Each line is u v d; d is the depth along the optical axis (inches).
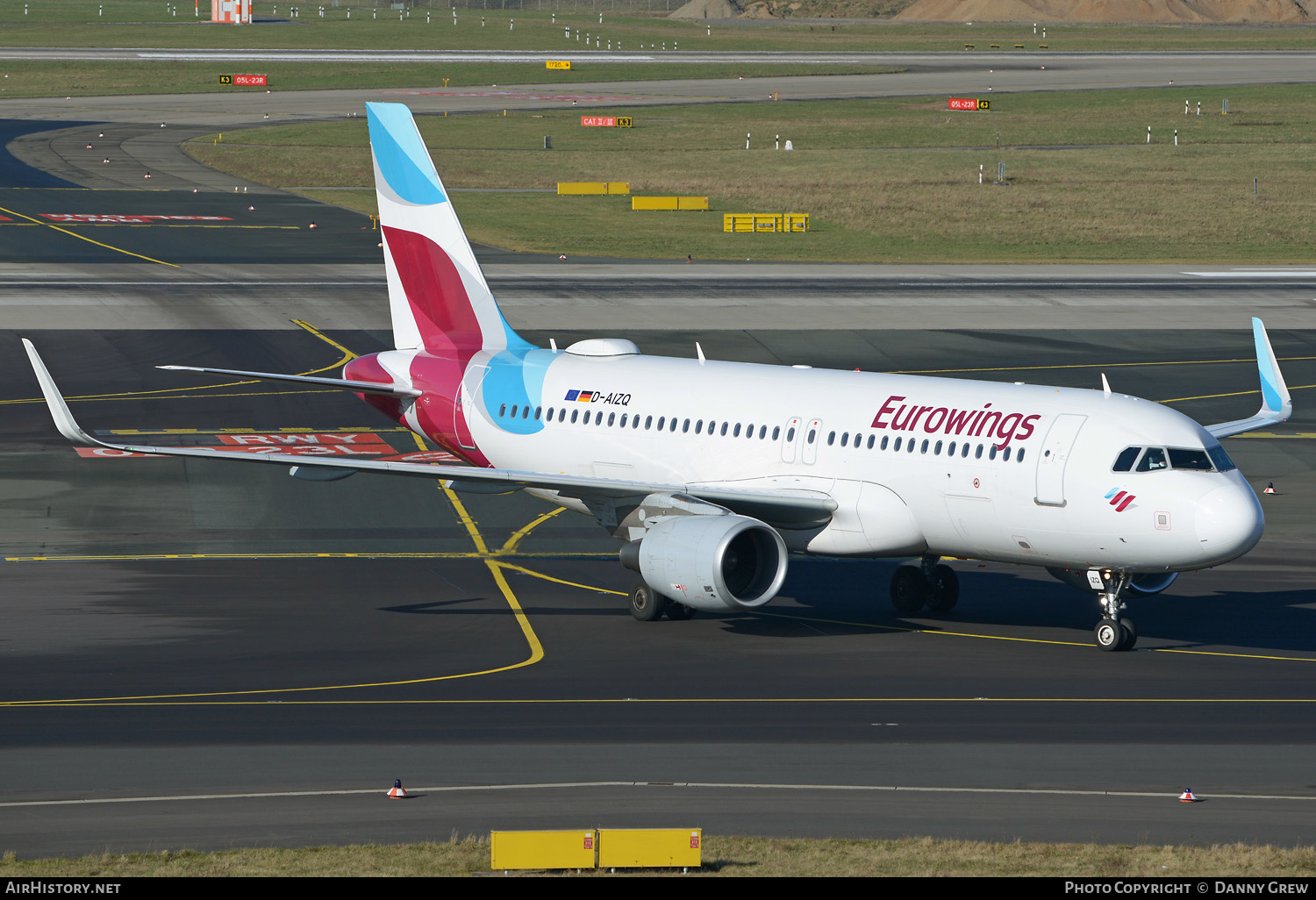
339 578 6063.0
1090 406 5073.8
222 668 4731.8
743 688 4569.4
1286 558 6555.1
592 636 5241.1
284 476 7824.8
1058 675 4746.6
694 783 3590.1
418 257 6535.4
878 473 5300.2
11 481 7564.0
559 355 6279.5
